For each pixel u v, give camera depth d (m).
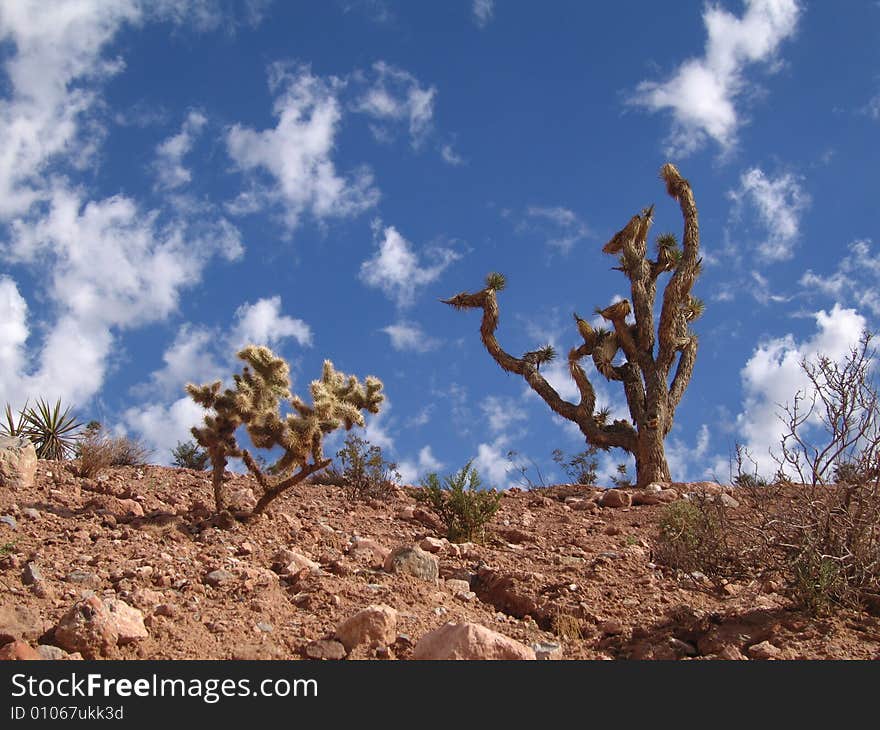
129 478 11.04
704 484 13.63
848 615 6.49
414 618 6.05
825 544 6.95
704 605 6.88
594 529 10.44
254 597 6.18
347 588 6.55
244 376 8.95
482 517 9.79
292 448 8.76
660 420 15.64
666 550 8.37
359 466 12.31
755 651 5.89
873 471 6.94
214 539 7.92
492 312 17.17
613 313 16.34
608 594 7.21
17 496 9.05
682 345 16.33
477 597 7.25
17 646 4.73
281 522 8.97
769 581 7.27
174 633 5.31
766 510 8.16
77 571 6.26
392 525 9.90
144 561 6.80
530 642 6.04
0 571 6.16
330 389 9.18
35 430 13.86
